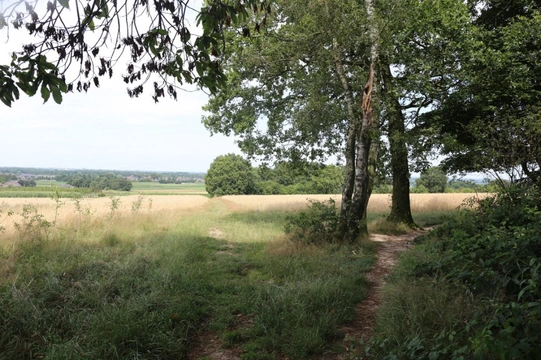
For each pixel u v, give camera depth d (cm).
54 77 246
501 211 693
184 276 622
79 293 511
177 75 312
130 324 403
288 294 509
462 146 1113
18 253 713
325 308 479
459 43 1073
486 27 1240
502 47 1070
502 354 226
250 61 1177
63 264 655
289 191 7406
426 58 1153
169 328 427
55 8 234
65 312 453
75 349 364
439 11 1088
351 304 507
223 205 3472
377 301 539
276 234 1191
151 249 817
